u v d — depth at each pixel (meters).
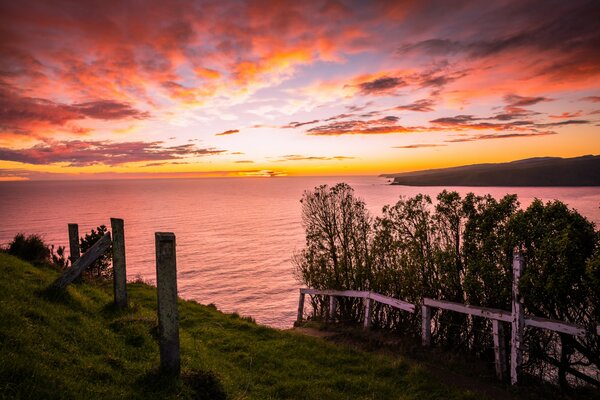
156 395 5.88
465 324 12.50
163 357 6.52
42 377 5.07
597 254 9.22
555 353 10.80
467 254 12.43
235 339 12.75
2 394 4.45
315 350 12.29
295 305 87.94
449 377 10.64
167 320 6.52
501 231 11.66
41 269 14.24
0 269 11.04
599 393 9.58
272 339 13.38
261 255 152.25
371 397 8.98
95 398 5.16
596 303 9.41
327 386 9.58
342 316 17.53
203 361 9.10
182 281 111.88
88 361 6.42
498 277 11.23
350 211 18.19
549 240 9.85
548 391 9.70
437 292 13.39
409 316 14.36
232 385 8.08
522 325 9.99
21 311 7.39
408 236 14.61
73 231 13.08
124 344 7.95
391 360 11.56
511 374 10.12
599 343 9.57
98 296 11.38
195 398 6.33
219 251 162.12
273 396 8.53
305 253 19.23
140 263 131.75
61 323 7.70
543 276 9.82
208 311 16.19
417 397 9.24
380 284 15.55
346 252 17.78
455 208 13.05
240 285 106.62
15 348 5.65
